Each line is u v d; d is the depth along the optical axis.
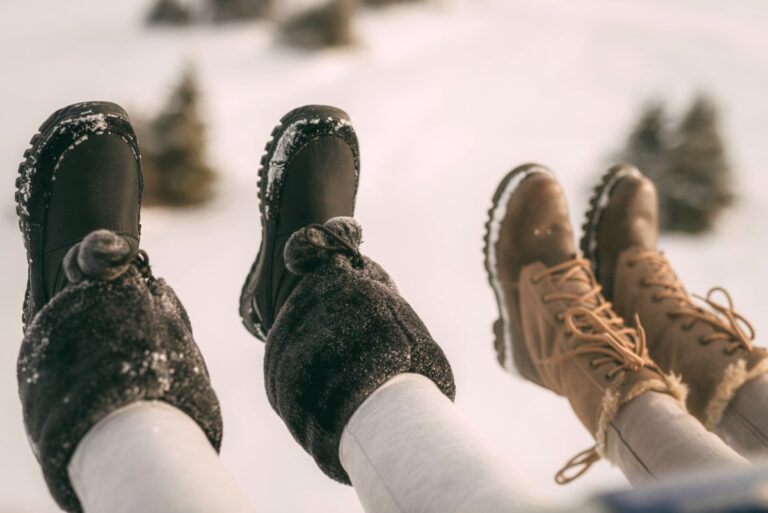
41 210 1.39
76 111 1.45
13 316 3.51
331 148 1.70
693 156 6.39
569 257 1.88
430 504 0.88
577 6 20.88
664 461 1.12
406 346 1.14
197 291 3.83
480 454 0.92
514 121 9.41
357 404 1.10
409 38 14.59
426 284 4.40
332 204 1.67
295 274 1.34
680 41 16.17
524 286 1.82
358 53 12.78
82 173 1.41
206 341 3.13
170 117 6.30
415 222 5.70
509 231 1.90
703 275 5.12
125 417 0.93
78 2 17.16
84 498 0.89
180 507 0.78
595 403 1.36
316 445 1.15
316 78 11.18
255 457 2.49
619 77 12.45
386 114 9.32
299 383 1.15
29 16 15.54
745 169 8.03
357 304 1.20
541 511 0.41
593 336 1.49
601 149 8.41
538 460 2.60
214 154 7.26
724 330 1.54
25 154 1.42
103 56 11.84
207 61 11.85
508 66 12.69
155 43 13.22
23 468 2.34
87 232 1.39
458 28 16.09
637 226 1.98
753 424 1.38
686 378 1.53
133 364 0.96
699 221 6.25
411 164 7.47
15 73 10.22
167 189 6.09
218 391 2.76
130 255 1.08
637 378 1.27
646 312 1.77
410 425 1.01
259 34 13.91
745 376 1.41
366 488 1.00
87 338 0.99
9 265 4.24
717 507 0.37
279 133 1.69
